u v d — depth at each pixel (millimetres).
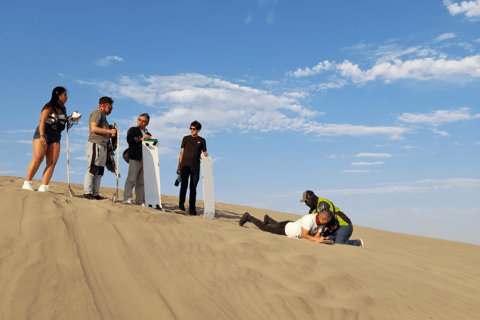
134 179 6535
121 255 3221
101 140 5492
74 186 9414
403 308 3279
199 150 7215
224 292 2961
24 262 2816
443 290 3891
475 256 7312
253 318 2699
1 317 2236
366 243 6660
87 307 2465
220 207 10438
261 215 10148
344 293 3336
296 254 4035
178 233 3932
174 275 3080
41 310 2357
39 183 8742
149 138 6535
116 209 4102
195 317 2570
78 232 3428
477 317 3398
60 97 5176
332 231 5746
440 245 8477
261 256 3781
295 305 2914
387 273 4051
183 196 7070
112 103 5875
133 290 2768
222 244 3898
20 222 3357
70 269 2857
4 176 9305
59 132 5281
